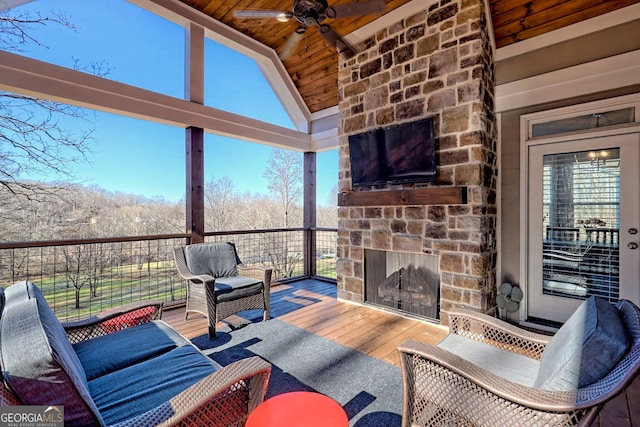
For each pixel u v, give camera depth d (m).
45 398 0.89
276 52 4.98
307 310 3.72
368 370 2.31
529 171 3.35
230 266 3.57
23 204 5.14
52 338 1.03
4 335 1.00
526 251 3.35
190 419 1.11
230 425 1.24
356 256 3.97
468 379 1.25
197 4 3.88
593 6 2.87
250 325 3.22
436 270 3.31
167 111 3.70
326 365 2.38
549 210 3.25
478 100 2.99
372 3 2.56
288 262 5.68
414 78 3.45
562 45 3.09
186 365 1.53
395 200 3.47
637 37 2.73
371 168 3.75
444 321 3.17
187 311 3.29
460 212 3.08
